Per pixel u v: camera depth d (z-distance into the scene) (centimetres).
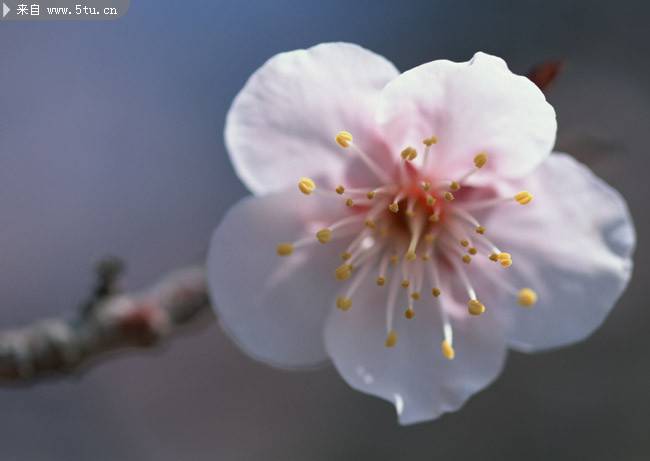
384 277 15
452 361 15
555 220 14
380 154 15
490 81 14
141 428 21
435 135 14
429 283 15
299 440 21
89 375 21
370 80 14
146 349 15
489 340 15
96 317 15
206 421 21
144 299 15
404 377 15
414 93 14
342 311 15
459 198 15
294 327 15
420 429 21
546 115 14
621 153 16
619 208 14
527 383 21
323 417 21
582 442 20
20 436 20
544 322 15
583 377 21
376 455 20
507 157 14
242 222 14
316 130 14
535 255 15
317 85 14
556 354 21
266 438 21
